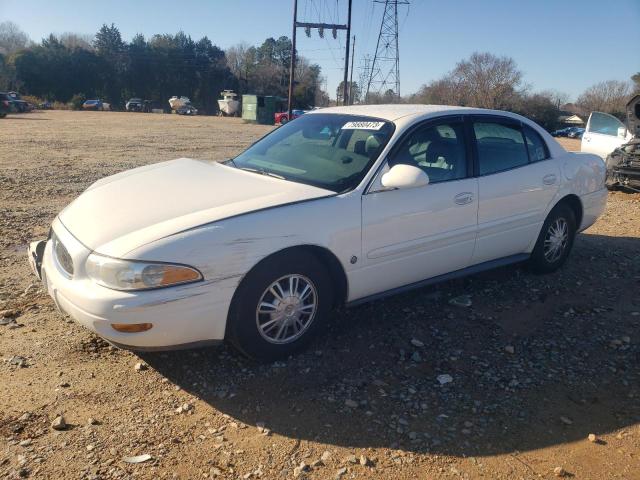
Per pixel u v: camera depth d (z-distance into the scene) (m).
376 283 3.92
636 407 3.24
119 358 3.58
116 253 3.02
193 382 3.34
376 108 4.62
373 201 3.77
